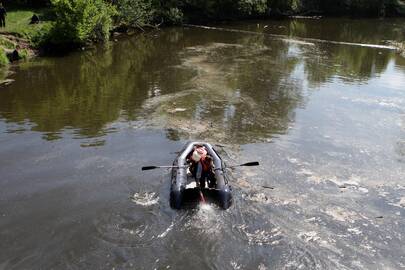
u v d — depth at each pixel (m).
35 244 8.77
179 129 14.90
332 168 12.34
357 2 51.50
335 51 30.08
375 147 13.87
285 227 9.38
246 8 43.34
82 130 14.61
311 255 8.53
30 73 21.78
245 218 9.58
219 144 13.73
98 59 25.42
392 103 18.39
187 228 9.16
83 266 8.10
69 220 9.55
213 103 17.81
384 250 8.86
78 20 26.41
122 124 15.26
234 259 8.30
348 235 9.27
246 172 11.84
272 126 15.41
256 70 23.64
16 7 31.42
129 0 34.72
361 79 22.50
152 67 23.83
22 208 10.03
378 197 10.91
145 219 9.48
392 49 31.56
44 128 14.69
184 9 41.81
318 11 51.06
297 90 20.03
